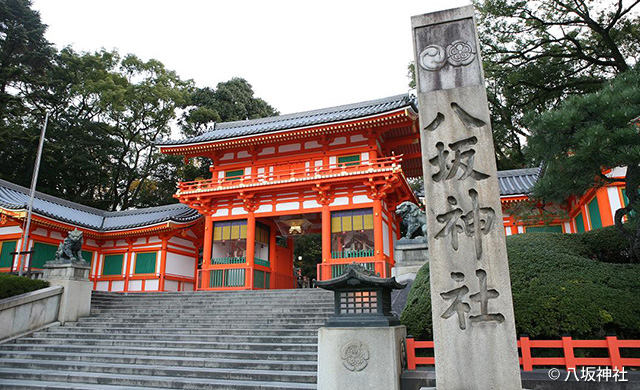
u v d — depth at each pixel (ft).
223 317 46.19
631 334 23.59
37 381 30.83
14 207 71.56
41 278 51.47
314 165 77.61
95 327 44.75
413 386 20.31
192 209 95.71
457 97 17.79
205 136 88.53
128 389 27.81
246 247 75.46
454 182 16.99
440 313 15.94
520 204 51.67
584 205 61.05
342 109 90.53
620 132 25.03
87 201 126.93
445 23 18.92
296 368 30.07
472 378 15.03
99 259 91.30
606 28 71.92
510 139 105.09
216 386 27.43
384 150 82.07
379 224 69.00
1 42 112.27
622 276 25.48
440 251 16.51
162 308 53.16
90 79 129.39
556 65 79.05
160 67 143.95
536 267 27.14
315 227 89.15
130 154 143.13
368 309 22.71
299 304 47.88
